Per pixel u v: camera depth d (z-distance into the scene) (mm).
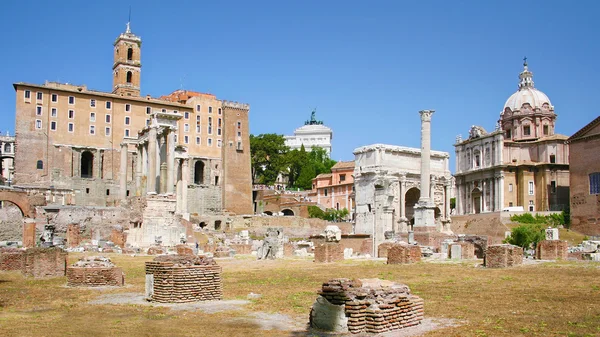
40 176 132500
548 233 54625
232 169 156625
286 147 193125
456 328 17547
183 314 21016
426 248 55156
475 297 23969
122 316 20781
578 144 104812
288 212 159125
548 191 118312
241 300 24453
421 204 81562
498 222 105938
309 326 18469
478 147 127750
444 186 136250
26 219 81562
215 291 24656
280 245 56312
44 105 135000
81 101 139750
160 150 112875
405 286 18469
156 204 87438
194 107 155000
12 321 19984
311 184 187875
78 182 136875
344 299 17594
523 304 21859
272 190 168500
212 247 73062
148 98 150750
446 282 29734
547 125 131500
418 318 18453
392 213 63000
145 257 57969
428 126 83375
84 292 27766
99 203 138375
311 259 52188
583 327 17281
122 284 30734
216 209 152125
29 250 36094
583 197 102938
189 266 24219
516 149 124875
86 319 20266
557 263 39312
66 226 97062
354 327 17156
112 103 143875
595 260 43375
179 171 122062
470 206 129125
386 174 126312
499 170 120188
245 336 17109
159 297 23984
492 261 37750
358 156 132750
